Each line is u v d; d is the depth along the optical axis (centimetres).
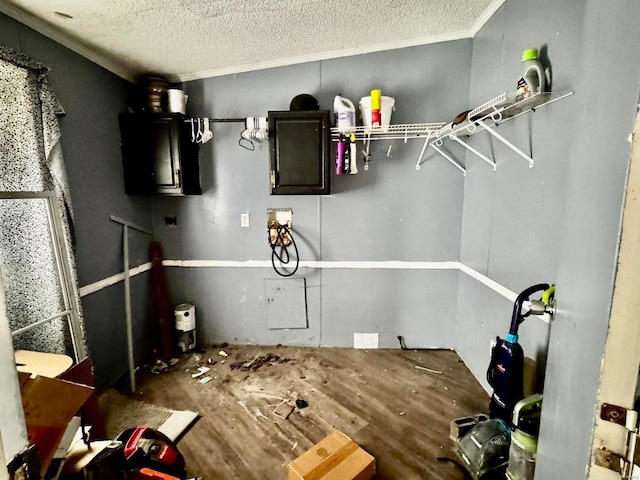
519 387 162
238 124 271
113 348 240
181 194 253
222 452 175
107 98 234
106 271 233
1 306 46
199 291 295
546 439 102
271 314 293
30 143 173
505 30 195
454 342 282
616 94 69
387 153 263
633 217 63
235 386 234
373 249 277
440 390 227
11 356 47
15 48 167
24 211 178
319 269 284
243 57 245
